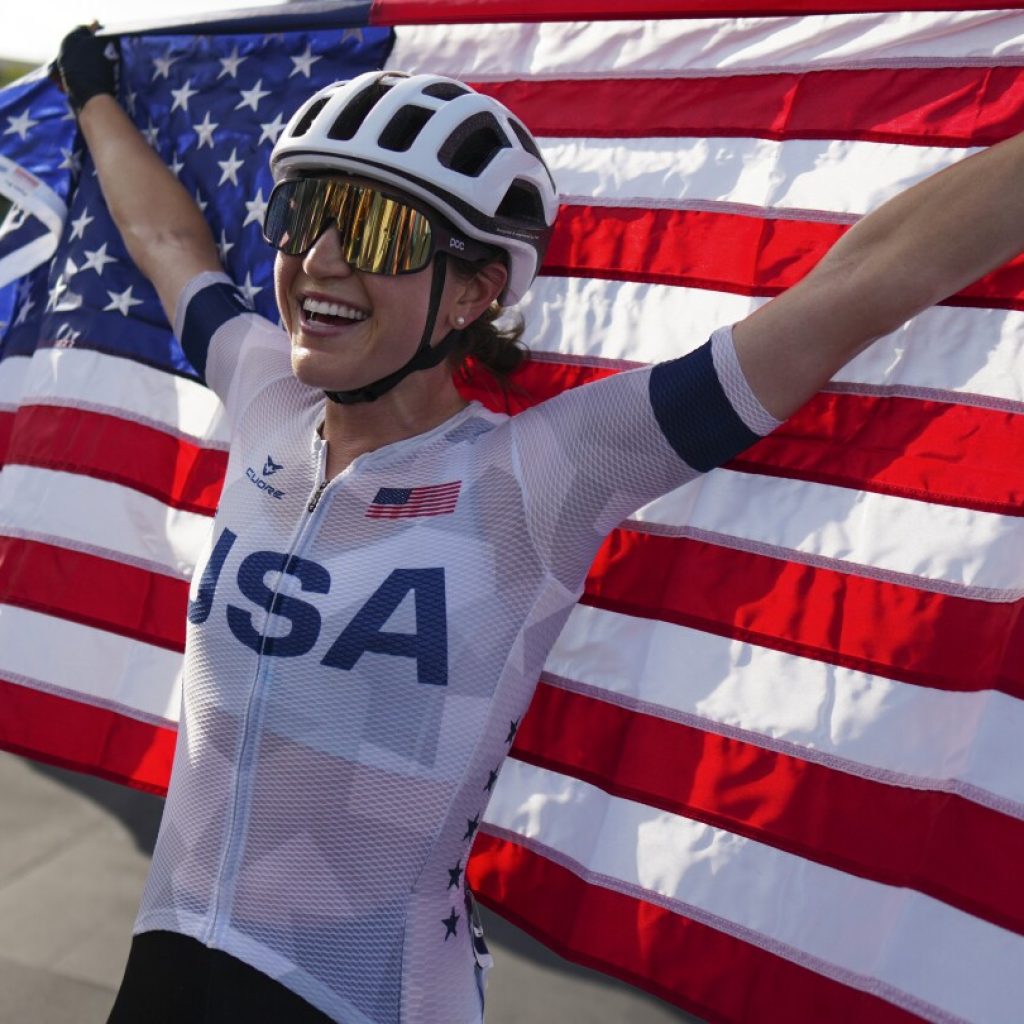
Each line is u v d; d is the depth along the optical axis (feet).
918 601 5.72
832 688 5.87
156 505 7.74
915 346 5.85
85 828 10.21
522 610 4.99
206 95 7.86
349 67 7.53
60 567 7.82
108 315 7.93
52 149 8.32
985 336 5.71
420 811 4.84
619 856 6.26
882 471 5.87
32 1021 7.97
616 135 6.73
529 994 8.55
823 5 6.09
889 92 6.03
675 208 6.52
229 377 6.33
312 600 4.90
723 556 6.20
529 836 6.53
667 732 6.23
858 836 5.73
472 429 5.25
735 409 4.93
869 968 5.61
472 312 5.33
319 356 4.97
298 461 5.41
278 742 4.88
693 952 6.03
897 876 5.62
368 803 4.81
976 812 5.42
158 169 7.56
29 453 8.02
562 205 6.82
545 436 5.06
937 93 5.92
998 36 5.80
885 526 5.84
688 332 6.41
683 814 6.13
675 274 6.49
